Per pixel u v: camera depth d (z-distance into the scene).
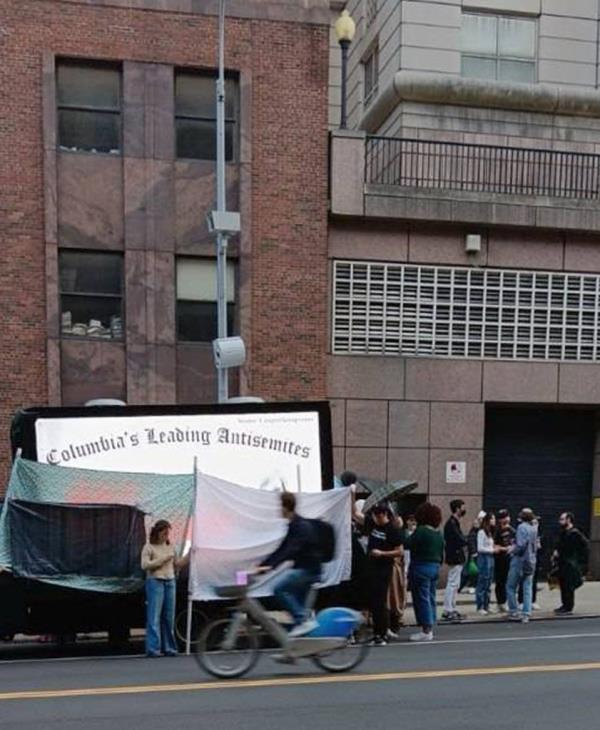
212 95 16.67
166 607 9.73
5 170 15.62
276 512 10.30
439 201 17.36
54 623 10.11
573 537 13.29
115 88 16.31
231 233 15.22
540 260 17.98
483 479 18.00
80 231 16.00
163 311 16.27
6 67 15.64
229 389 16.42
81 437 10.48
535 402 17.78
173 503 10.19
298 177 16.77
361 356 17.19
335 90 24.27
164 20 16.30
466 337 17.69
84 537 9.96
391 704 6.84
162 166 16.28
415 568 10.59
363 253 17.34
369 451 17.11
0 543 9.75
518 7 19.86
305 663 8.57
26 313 15.71
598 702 6.95
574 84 20.02
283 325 16.64
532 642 10.33
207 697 7.11
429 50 19.41
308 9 16.89
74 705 6.88
